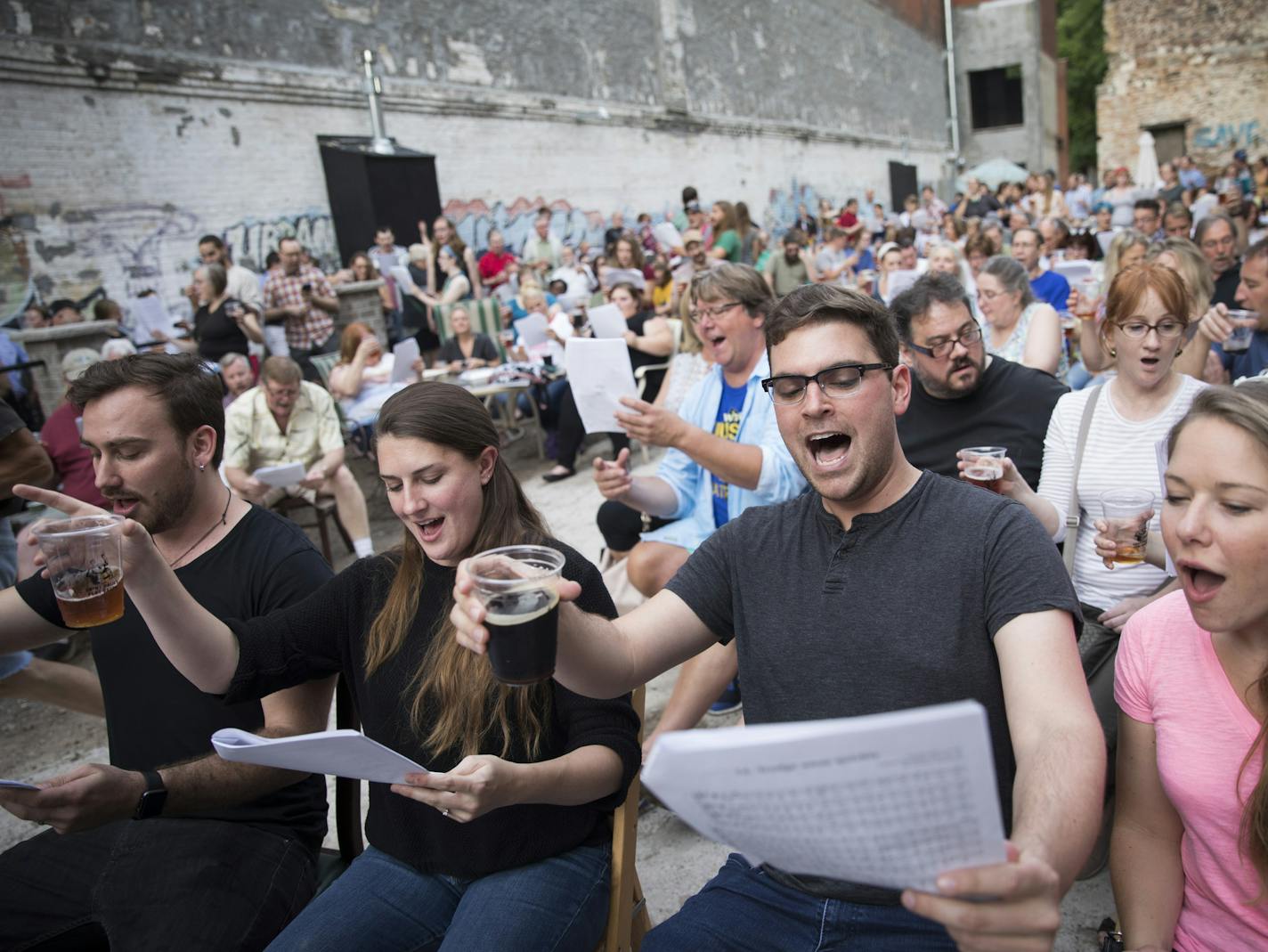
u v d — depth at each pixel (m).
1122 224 16.53
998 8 39.41
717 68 23.06
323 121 12.97
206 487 2.21
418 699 1.87
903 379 1.76
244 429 5.43
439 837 1.84
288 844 2.04
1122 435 2.75
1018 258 6.58
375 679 1.94
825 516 1.75
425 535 1.88
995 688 1.58
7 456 3.06
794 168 27.08
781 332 1.72
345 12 13.24
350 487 5.73
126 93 10.54
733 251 11.53
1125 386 2.77
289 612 2.02
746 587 1.79
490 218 15.78
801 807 0.92
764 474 3.03
